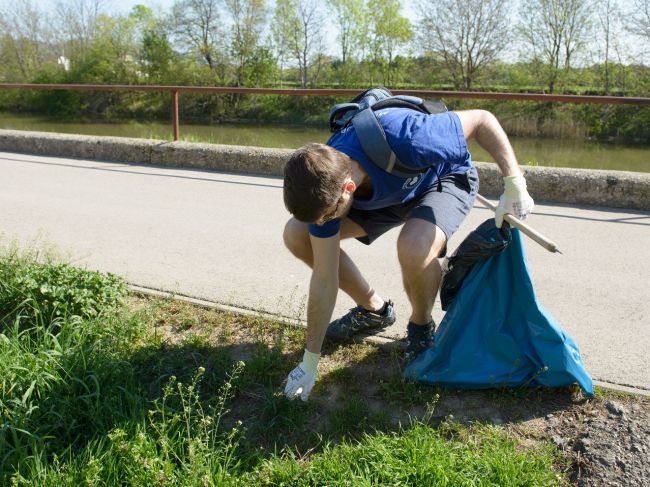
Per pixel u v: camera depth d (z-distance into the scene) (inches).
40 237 205.8
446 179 114.8
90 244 199.2
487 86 1139.9
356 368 121.1
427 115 97.4
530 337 110.0
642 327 140.3
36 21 1398.9
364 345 129.4
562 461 95.3
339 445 98.4
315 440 101.3
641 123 832.3
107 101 1291.8
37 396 104.8
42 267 146.6
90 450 92.3
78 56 1397.6
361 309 131.3
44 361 109.4
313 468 91.8
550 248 100.1
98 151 351.6
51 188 279.0
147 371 117.8
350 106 103.1
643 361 123.7
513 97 266.7
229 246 197.5
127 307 142.2
